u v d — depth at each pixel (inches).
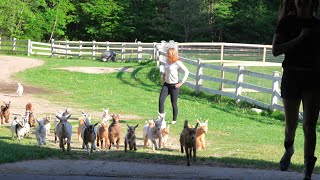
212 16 2348.7
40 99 813.9
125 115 681.0
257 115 722.2
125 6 2551.7
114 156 341.7
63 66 1304.1
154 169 273.1
